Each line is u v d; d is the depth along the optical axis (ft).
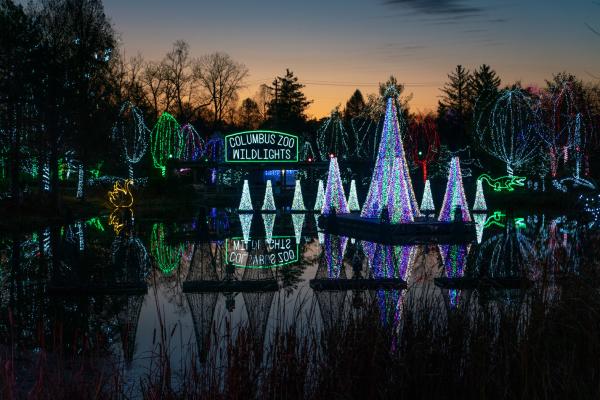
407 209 85.10
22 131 99.91
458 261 56.90
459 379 18.21
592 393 16.48
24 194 103.81
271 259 60.49
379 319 19.49
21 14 96.63
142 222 106.32
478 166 187.83
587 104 151.23
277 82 301.22
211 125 246.27
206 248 69.97
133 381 21.72
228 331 17.35
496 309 21.45
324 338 19.40
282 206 160.97
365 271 50.67
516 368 17.67
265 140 164.04
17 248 66.23
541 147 165.07
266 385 17.01
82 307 36.68
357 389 17.69
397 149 87.30
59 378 17.15
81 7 107.55
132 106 156.56
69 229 88.79
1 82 94.12
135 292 41.39
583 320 19.10
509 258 57.06
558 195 145.89
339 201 109.81
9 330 30.17
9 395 15.83
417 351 18.22
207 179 198.90
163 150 178.81
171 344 27.14
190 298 38.68
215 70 232.32
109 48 113.09
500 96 178.81
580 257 24.40
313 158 206.08
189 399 16.60
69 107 103.96
